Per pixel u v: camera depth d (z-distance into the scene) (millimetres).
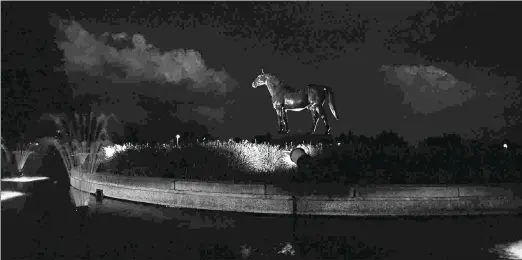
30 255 7082
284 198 10383
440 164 12430
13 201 13109
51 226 9328
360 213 10070
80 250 7422
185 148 15031
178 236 8391
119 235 8461
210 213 10688
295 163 12828
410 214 10008
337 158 12758
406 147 13914
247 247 7598
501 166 12305
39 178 21250
